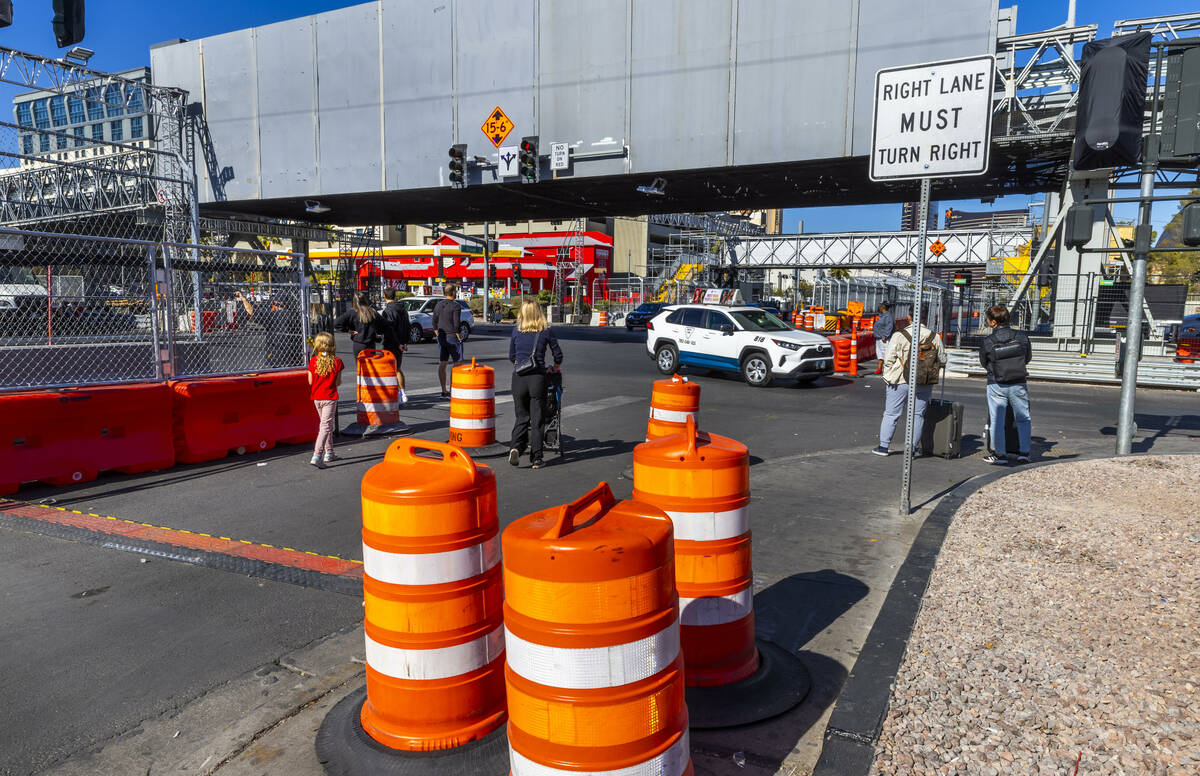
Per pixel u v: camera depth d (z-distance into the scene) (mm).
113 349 8445
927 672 3242
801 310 39875
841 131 17875
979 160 5398
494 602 2883
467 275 59031
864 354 21281
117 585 4617
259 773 2768
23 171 28000
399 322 11781
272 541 5473
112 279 8594
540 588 2033
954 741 2723
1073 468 7246
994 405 8094
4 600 4391
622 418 11078
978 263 33969
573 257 59688
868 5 17219
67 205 28328
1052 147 18172
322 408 7895
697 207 31938
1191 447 9141
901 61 17047
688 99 19469
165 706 3252
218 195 26844
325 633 3961
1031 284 21547
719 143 19266
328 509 6316
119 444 7422
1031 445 9328
